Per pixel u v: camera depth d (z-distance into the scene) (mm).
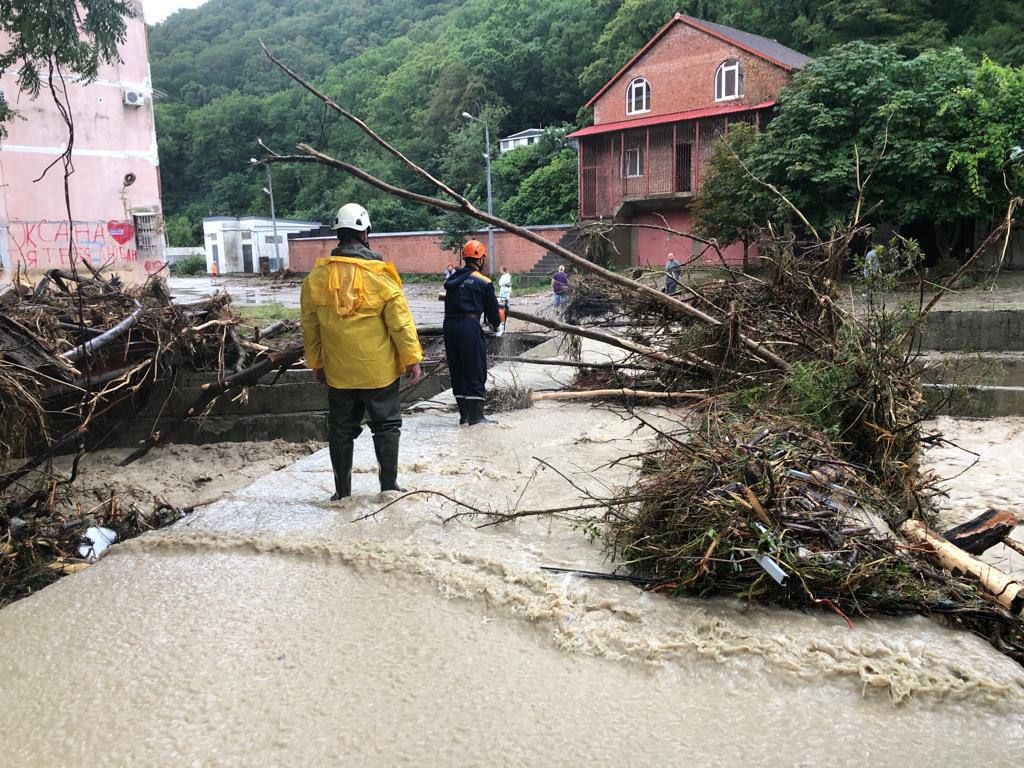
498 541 4148
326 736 2613
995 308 11828
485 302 7230
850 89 27219
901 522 3936
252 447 11312
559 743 2529
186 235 88938
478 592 3559
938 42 39344
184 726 2691
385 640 3219
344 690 2867
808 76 27938
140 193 22406
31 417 8039
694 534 3484
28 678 3043
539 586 3525
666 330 7922
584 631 3158
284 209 88938
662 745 2504
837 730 2549
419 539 4219
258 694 2859
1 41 18625
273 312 22328
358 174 5043
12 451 7867
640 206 41500
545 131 70938
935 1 42531
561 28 84000
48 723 2754
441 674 2949
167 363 10289
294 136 85062
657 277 8320
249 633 3311
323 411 11836
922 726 2557
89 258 21594
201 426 11398
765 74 36750
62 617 3533
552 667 2977
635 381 8227
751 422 4691
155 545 4305
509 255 46719
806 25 47812
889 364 4996
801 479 3686
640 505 4090
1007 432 7945
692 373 7477
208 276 76062
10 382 7594
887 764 2379
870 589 3240
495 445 6477
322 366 4914
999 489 5941
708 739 2527
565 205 59469
